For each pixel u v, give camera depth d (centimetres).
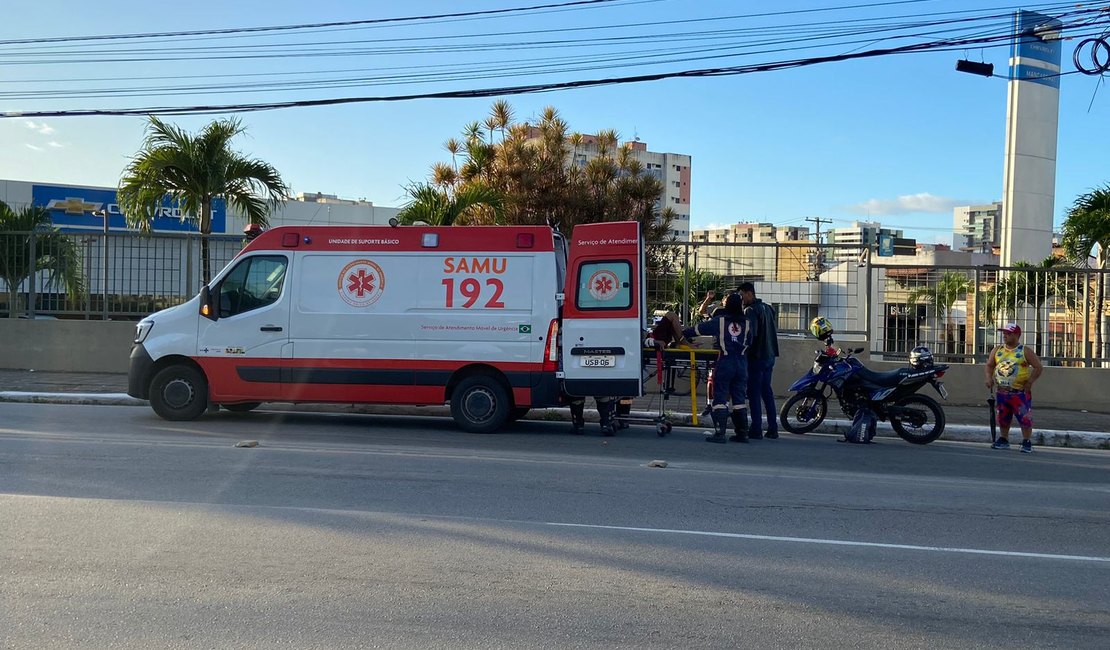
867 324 1608
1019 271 1594
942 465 1056
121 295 1770
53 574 552
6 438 1050
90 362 1767
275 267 1220
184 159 1723
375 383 1190
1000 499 852
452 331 1179
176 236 1748
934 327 1606
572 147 2420
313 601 514
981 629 498
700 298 1631
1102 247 2003
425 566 582
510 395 1189
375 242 1200
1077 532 725
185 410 1227
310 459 944
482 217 2134
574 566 591
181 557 589
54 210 4259
